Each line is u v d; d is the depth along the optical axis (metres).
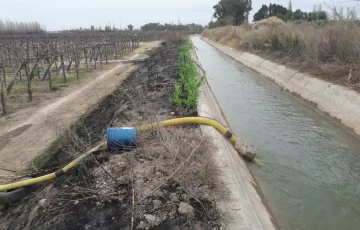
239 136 9.32
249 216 4.65
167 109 9.08
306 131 9.57
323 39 13.44
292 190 6.61
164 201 4.74
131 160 5.78
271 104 12.43
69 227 4.39
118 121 8.17
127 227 4.30
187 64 13.58
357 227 5.50
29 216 4.89
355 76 10.77
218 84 16.34
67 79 15.87
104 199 4.87
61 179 5.68
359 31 12.15
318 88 11.81
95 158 5.93
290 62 16.09
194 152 5.67
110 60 23.78
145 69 18.59
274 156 8.06
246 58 22.88
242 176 6.27
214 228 4.25
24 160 6.95
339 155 8.04
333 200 6.25
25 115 10.02
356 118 9.16
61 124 9.08
